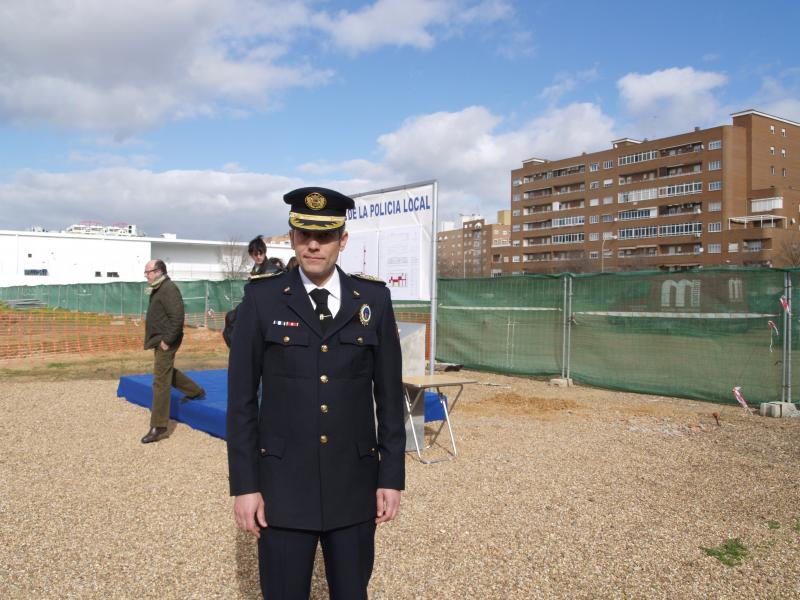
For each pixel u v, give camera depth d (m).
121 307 30.25
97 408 8.30
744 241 80.69
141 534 4.06
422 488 4.98
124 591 3.31
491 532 4.09
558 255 105.56
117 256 70.75
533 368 11.44
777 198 82.56
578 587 3.37
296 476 2.09
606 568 3.59
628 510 4.52
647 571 3.55
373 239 7.87
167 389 6.53
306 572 2.12
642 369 9.88
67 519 4.32
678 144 88.38
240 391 2.13
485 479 5.24
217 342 19.38
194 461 5.77
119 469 5.52
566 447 6.35
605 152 97.88
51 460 5.81
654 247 91.31
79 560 3.68
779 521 4.32
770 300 8.62
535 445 6.42
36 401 8.84
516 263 112.94
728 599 3.25
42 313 28.94
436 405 6.61
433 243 7.04
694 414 8.14
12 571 3.53
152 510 4.49
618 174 95.94
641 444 6.50
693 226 86.81
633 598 3.26
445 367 12.31
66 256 67.62
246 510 2.06
